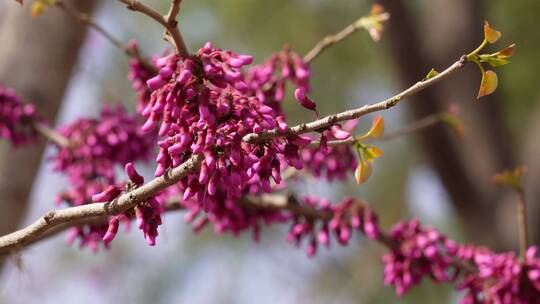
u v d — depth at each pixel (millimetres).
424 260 5184
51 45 6133
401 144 13078
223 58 3059
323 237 5082
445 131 9273
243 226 4980
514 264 4883
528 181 9539
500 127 9539
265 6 12219
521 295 4875
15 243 3293
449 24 9320
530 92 11625
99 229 4617
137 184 3209
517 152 10820
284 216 5145
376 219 5133
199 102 2984
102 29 4848
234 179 2996
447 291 12516
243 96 3064
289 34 12383
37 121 5391
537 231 9438
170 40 3146
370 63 12672
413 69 9250
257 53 12469
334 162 5094
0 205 5844
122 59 11484
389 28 9180
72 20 6207
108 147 5219
